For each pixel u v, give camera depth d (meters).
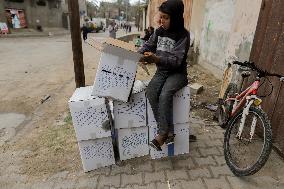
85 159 2.80
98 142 2.79
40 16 31.14
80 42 4.29
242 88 3.94
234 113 3.23
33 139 3.62
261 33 3.60
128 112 2.78
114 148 3.12
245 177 2.71
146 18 29.55
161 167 2.89
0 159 3.15
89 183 2.67
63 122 4.17
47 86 6.51
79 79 4.49
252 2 4.21
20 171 2.90
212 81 6.60
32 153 3.25
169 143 2.85
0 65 9.45
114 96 2.57
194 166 2.91
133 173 2.80
